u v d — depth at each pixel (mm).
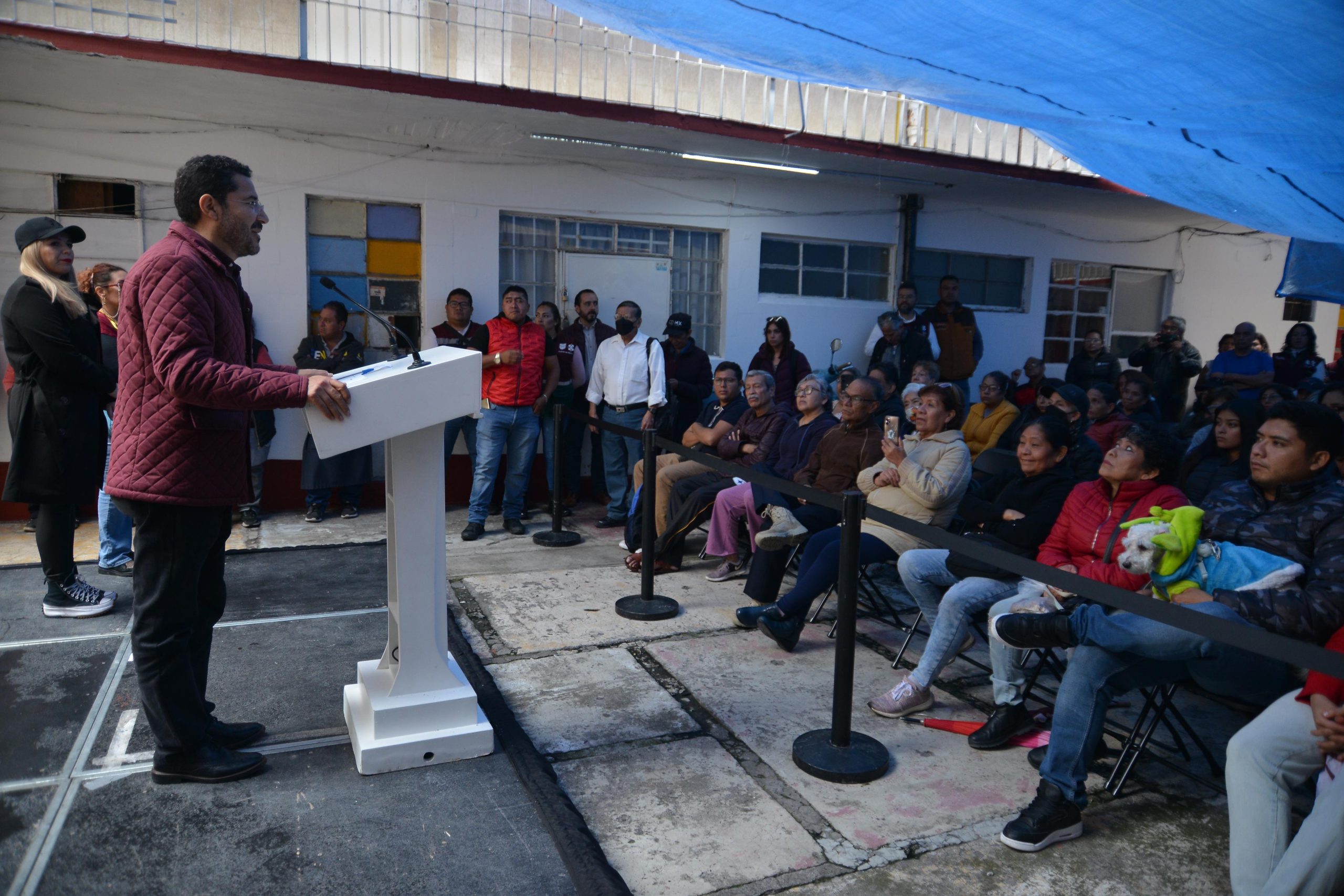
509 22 6109
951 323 7805
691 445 5680
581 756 2871
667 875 2258
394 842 2314
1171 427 6547
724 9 2789
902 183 7520
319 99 5172
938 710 3291
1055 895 2213
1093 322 9445
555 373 6172
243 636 3785
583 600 4484
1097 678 2480
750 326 7637
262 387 2240
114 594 4074
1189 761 2928
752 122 6176
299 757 2748
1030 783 2771
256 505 6066
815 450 4605
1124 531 2865
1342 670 1670
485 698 3217
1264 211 3314
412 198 6359
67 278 3711
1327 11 1905
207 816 2408
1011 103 3111
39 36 4301
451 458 6781
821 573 3656
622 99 6445
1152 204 8273
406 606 2688
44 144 5480
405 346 6535
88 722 2953
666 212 7176
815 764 2781
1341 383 4664
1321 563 2367
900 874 2289
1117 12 2172
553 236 6961
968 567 3285
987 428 6219
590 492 7203
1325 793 1949
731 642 3932
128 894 2074
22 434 3686
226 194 2361
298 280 6129
